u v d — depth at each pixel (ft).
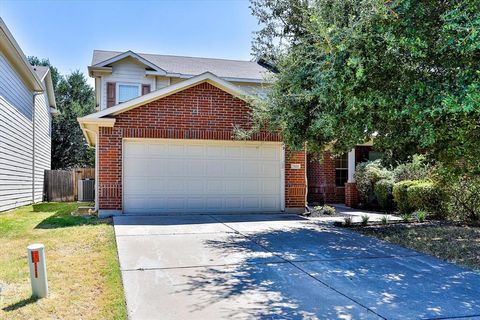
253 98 31.99
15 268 17.08
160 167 33.94
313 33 19.63
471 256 19.95
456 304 13.16
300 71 22.80
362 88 17.75
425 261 19.01
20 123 45.96
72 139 92.73
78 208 40.81
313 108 24.41
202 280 15.38
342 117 20.04
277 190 37.17
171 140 34.01
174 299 13.21
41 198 58.13
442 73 16.94
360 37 16.60
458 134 18.06
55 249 20.31
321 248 21.58
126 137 32.76
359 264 18.24
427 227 28.94
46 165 65.57
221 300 13.21
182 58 59.82
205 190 35.12
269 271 16.81
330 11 19.47
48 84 63.67
